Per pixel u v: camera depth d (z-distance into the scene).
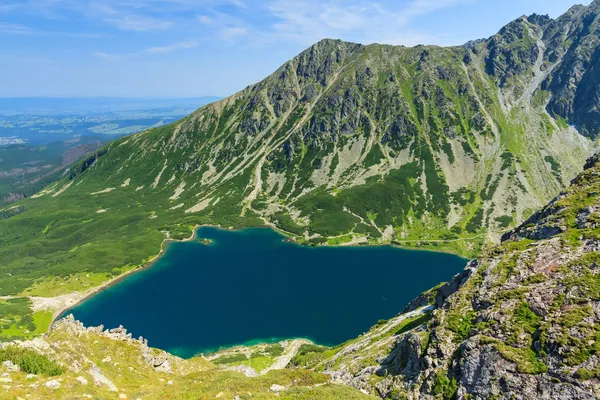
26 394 27.97
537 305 47.16
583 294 45.34
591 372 37.25
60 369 33.69
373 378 54.75
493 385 41.62
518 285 51.88
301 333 137.62
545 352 41.44
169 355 54.53
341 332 137.12
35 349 35.62
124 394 34.69
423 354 51.22
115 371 41.97
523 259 56.09
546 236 61.41
